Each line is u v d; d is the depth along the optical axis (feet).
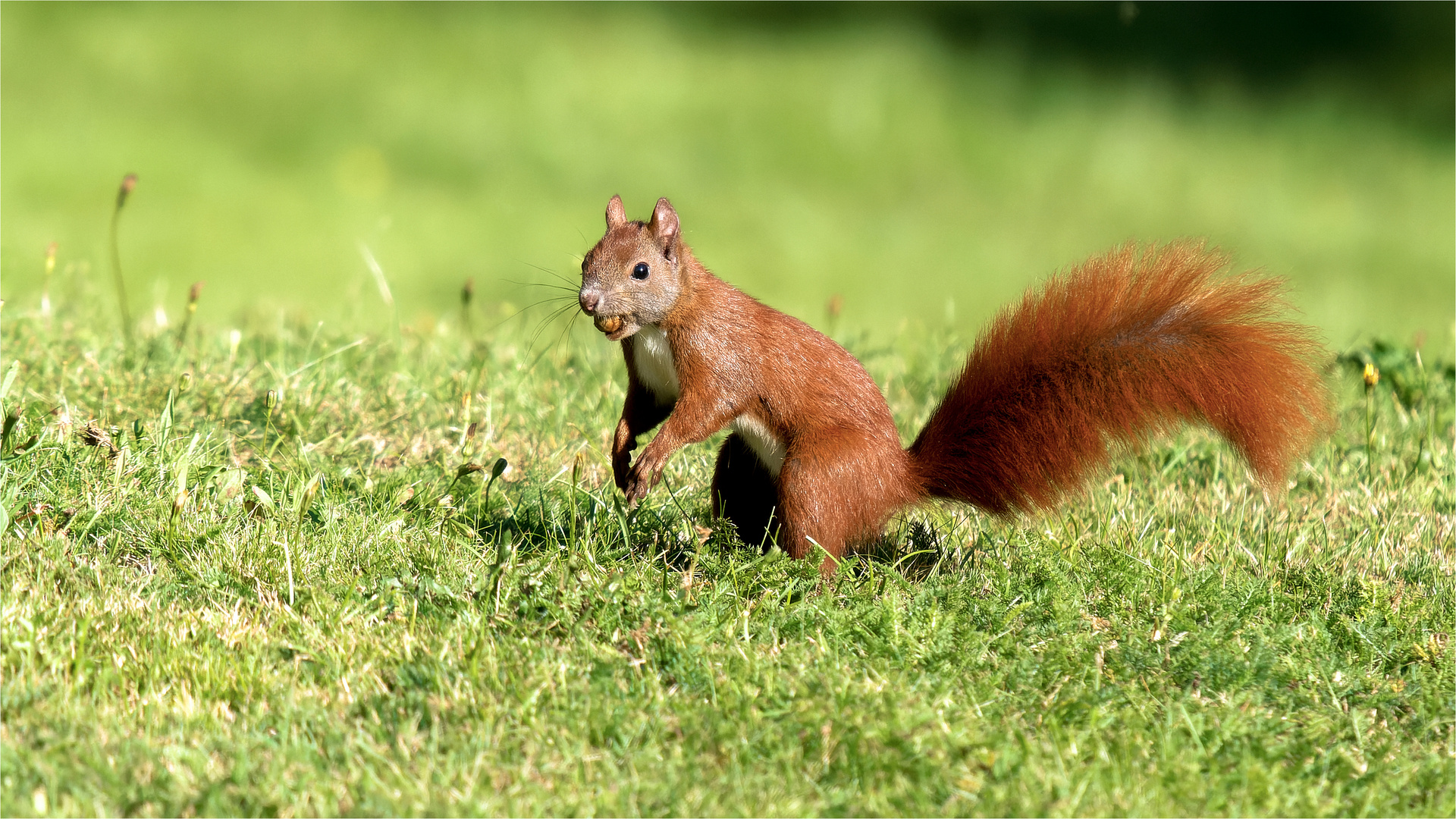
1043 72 132.16
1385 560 30.35
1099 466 28.32
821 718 21.70
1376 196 111.04
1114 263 28.94
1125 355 27.89
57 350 37.32
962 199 106.11
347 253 86.02
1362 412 41.19
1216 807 20.29
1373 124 126.93
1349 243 100.78
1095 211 104.73
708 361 27.96
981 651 24.35
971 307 85.56
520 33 128.67
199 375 36.52
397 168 103.24
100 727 20.71
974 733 21.68
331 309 64.69
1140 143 117.19
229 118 107.34
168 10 125.08
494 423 35.96
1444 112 129.39
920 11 147.74
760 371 28.04
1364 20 145.48
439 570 26.66
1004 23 144.36
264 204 92.99
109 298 65.31
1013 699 23.13
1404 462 36.86
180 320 52.95
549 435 36.14
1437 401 42.55
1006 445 28.45
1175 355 27.63
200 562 25.81
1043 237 100.07
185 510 27.81
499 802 19.57
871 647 24.38
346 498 29.68
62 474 28.19
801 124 116.16
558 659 23.36
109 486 28.02
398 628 24.30
